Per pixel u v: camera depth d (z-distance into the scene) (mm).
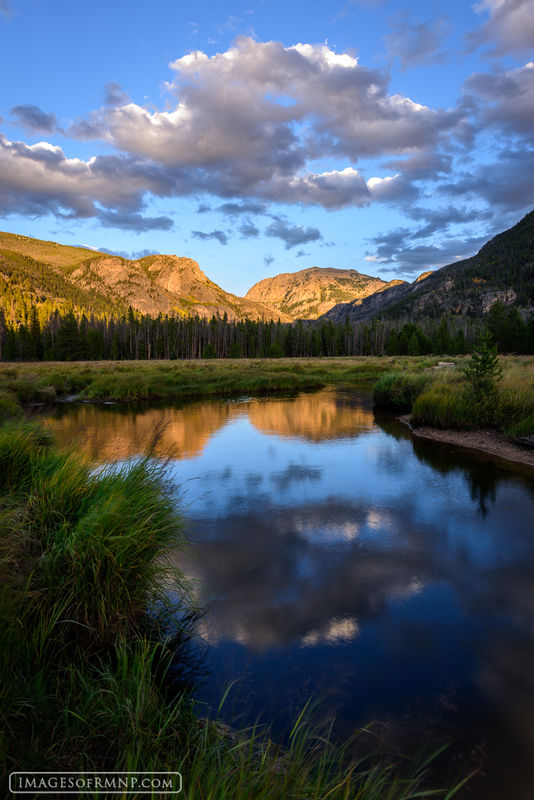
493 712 2531
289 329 114312
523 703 2598
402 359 63312
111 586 2906
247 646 3145
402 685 2756
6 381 21781
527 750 2279
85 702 2145
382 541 5039
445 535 5191
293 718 2473
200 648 3109
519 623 3441
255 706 2562
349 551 4785
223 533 5277
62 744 1918
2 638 2225
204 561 4539
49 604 2699
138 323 117875
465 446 10047
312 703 2596
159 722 2164
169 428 13023
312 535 5219
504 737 2355
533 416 10258
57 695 2191
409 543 4977
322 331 119062
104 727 2055
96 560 2877
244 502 6406
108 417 15570
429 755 2234
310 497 6621
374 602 3754
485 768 2168
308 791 1729
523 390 12102
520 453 9109
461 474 7770
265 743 2248
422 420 12594
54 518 3561
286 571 4316
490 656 3039
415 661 2986
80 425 13570
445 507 6145
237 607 3662
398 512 5965
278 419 14828
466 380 14344
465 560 4551
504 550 4781
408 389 16703
